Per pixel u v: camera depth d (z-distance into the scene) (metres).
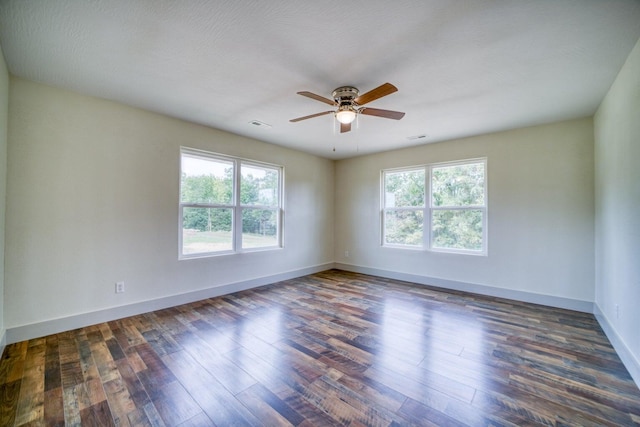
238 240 4.32
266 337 2.68
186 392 1.85
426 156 4.77
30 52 2.12
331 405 1.73
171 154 3.52
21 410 1.67
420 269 4.82
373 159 5.46
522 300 3.84
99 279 2.97
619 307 2.43
